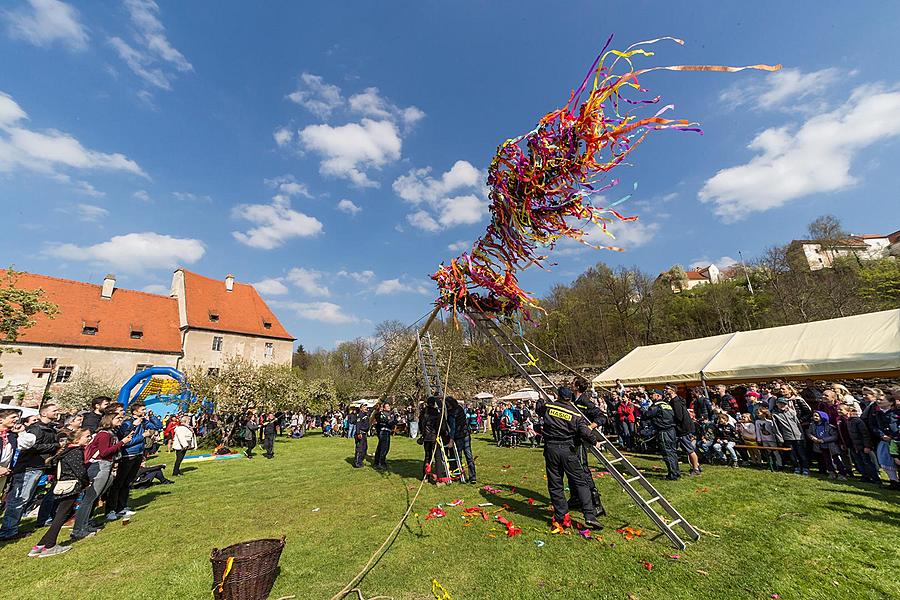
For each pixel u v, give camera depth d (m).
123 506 6.47
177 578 4.09
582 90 4.23
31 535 5.62
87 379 27.44
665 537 4.62
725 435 9.20
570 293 45.69
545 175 4.71
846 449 7.62
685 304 40.38
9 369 27.73
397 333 32.78
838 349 10.67
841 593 3.30
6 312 18.05
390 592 3.63
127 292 37.38
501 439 14.55
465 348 29.11
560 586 3.60
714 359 13.38
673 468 7.51
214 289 43.25
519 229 5.38
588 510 4.92
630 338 39.62
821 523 4.87
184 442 10.62
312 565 4.28
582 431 5.00
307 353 75.94
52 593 3.84
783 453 8.69
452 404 8.17
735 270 43.09
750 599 3.26
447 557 4.31
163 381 19.36
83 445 5.43
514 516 5.55
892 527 4.66
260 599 3.46
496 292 6.43
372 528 5.38
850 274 33.28
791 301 33.59
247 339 41.75
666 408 7.90
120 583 4.01
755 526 4.86
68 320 32.12
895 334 9.90
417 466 10.22
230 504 7.05
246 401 18.16
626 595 3.40
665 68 3.40
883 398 7.21
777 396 9.02
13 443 5.85
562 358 40.25
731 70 3.08
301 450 16.08
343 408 33.00
